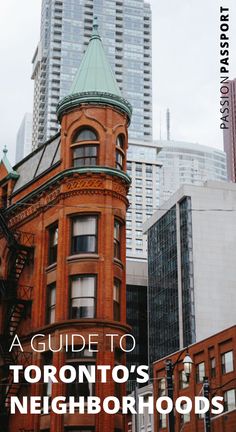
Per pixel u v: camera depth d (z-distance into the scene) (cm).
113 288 4159
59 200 4394
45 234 4522
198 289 12369
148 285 14012
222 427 7244
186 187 13138
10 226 4906
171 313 12900
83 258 4162
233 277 12631
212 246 12781
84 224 4266
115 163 4416
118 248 4341
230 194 13250
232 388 7300
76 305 4109
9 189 5097
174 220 13462
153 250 14175
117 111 4512
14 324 4547
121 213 4353
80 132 4456
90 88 4475
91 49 4788
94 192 4278
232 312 12369
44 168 4791
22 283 4612
